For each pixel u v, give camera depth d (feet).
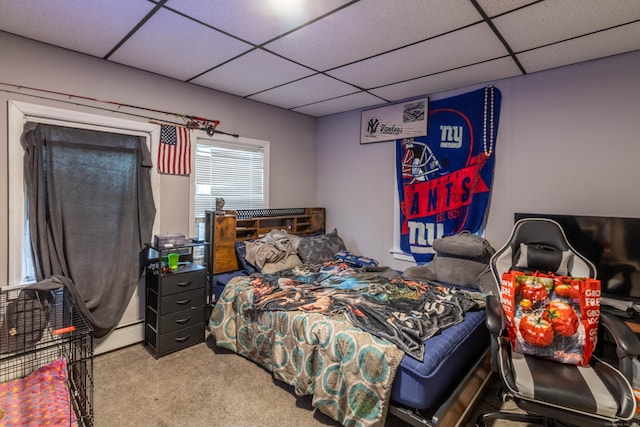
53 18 6.73
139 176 9.56
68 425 5.65
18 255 7.71
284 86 10.73
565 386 5.15
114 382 7.73
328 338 6.48
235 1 6.02
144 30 7.18
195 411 6.80
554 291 6.33
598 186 8.41
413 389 5.47
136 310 9.72
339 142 14.11
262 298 8.32
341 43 7.62
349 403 5.98
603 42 7.39
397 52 8.06
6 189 7.55
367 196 13.21
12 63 7.51
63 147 8.28
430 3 5.95
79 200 8.51
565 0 5.78
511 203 9.78
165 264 9.70
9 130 7.51
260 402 7.09
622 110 8.04
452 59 8.43
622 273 7.57
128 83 9.29
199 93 10.84
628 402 4.73
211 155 11.41
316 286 8.96
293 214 13.80
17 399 6.17
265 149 12.88
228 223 11.02
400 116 12.07
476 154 10.28
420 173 11.52
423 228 11.49
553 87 9.00
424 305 7.50
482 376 7.18
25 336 7.38
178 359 8.82
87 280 8.62
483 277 9.35
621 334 5.32
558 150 8.96
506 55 8.14
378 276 9.96
